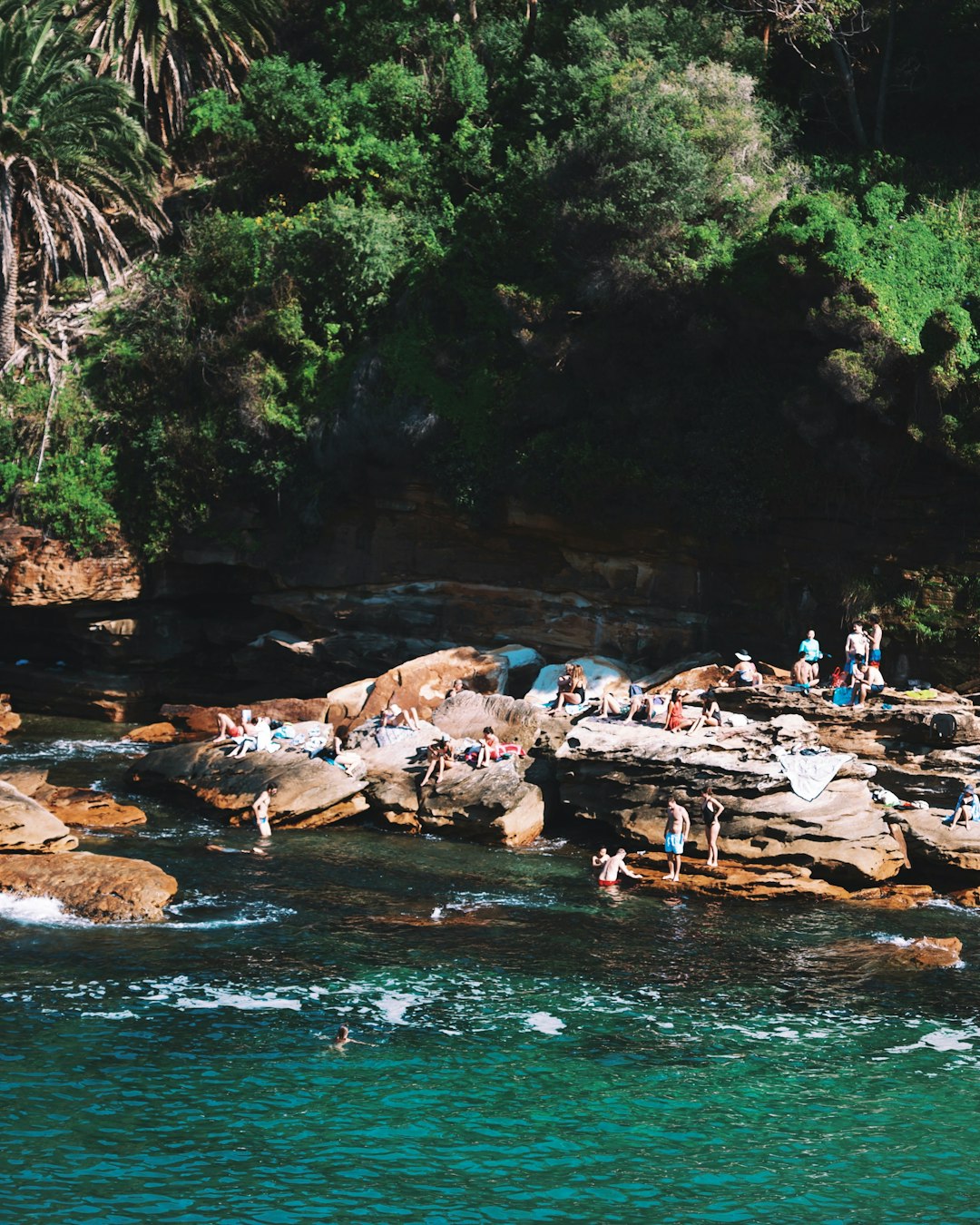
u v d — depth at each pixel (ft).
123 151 152.76
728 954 71.82
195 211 171.22
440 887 83.87
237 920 75.00
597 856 90.74
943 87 141.08
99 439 149.48
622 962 69.97
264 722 110.93
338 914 77.05
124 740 131.44
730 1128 50.39
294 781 100.68
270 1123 49.26
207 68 176.96
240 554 144.66
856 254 104.22
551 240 127.34
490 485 128.26
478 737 109.81
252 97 161.89
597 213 116.47
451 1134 49.01
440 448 130.41
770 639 117.60
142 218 159.12
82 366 154.40
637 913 79.41
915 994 66.08
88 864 79.36
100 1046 55.77
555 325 123.24
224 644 149.48
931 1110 52.54
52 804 99.45
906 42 145.79
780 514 115.44
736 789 90.63
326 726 118.52
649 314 118.42
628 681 120.67
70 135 147.64
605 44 136.26
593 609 127.44
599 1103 52.19
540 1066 55.72
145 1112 49.70
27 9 154.30
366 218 139.44
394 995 63.87
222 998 62.39
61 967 65.72
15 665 154.30
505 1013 61.93
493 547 131.64
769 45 146.20
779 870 86.53
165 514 146.30
